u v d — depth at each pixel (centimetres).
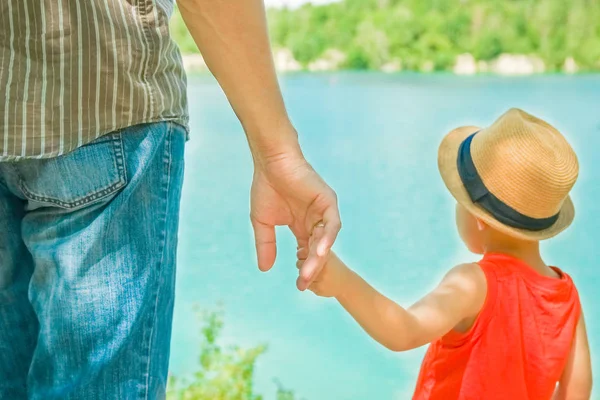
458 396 180
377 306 159
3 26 105
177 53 120
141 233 112
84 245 111
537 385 182
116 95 109
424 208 1691
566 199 210
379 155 2059
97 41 107
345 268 155
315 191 121
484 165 192
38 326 122
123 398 111
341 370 925
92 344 111
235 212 1664
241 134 2144
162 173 114
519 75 3039
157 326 114
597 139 2081
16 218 119
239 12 109
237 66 113
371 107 2630
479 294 179
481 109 2586
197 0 107
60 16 106
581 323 192
